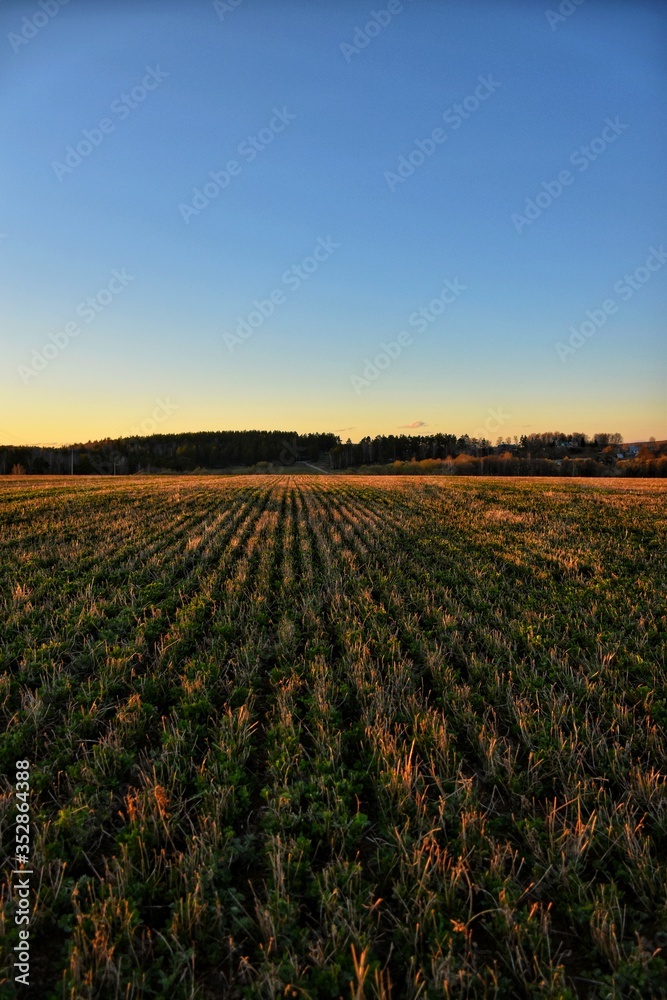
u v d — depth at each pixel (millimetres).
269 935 3340
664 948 3312
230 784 4754
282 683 6832
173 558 14000
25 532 17984
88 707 6191
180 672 7234
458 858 3900
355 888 3689
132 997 3031
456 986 3055
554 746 5199
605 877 3865
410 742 5539
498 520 21094
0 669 7207
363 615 9570
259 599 10148
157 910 3623
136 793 4527
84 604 9914
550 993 2936
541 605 9812
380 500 31156
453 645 8016
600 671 6910
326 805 4449
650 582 10961
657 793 4477
